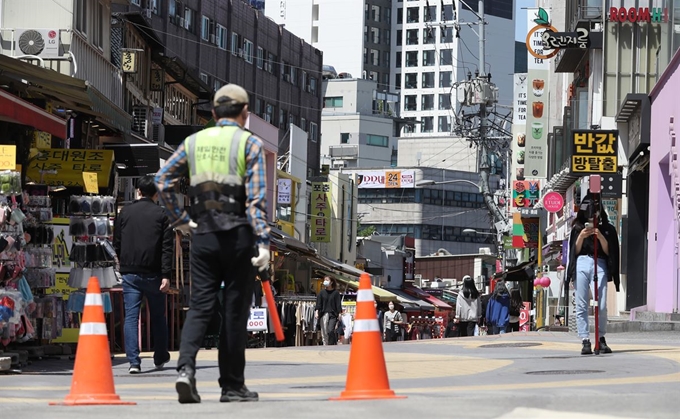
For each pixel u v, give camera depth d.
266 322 37.91
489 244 174.12
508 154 97.94
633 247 40.81
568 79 65.88
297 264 65.00
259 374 16.08
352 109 189.50
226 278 10.25
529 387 12.85
